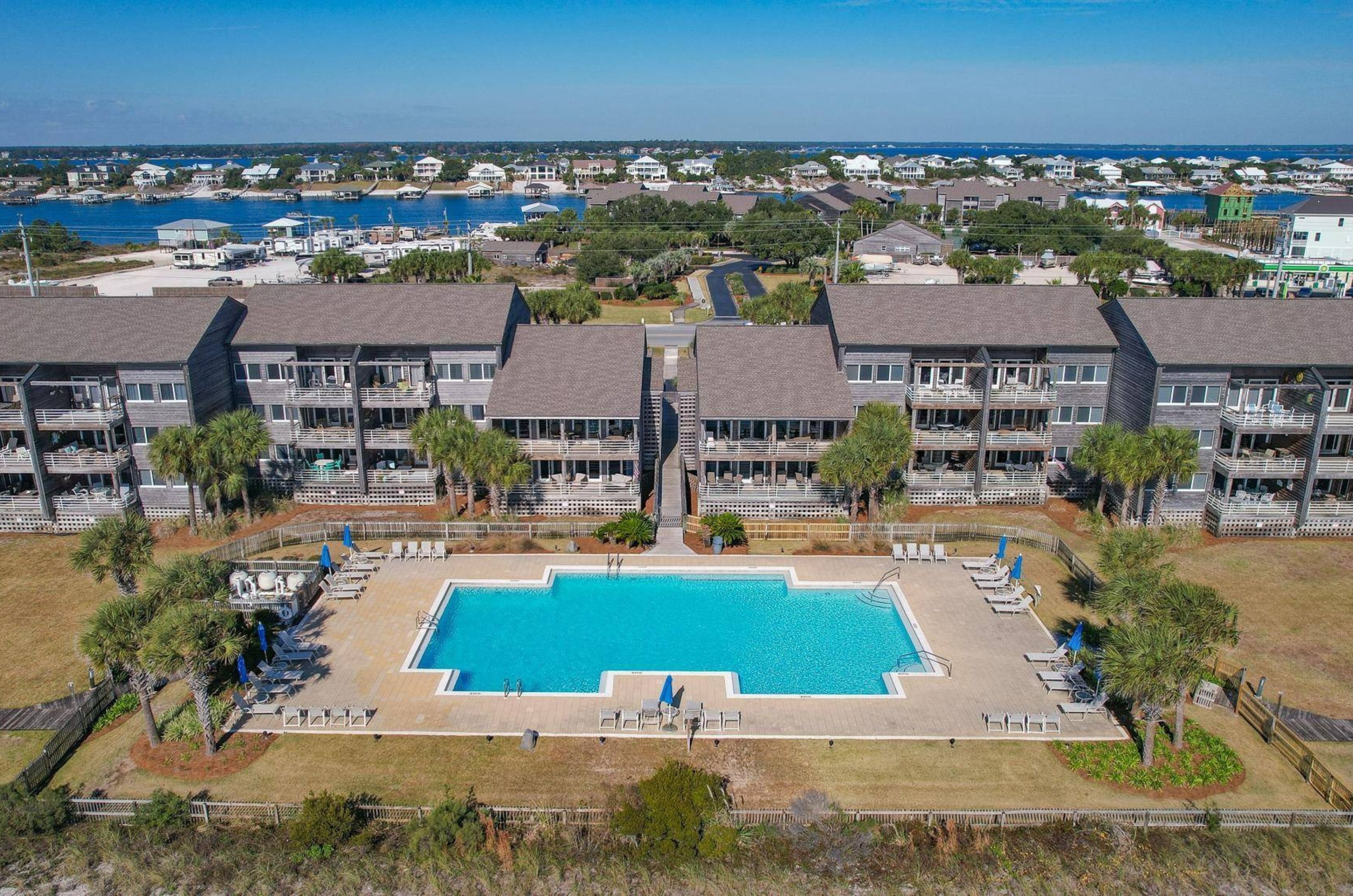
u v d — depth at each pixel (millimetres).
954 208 195125
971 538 50562
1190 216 196875
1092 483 56250
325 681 36750
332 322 55469
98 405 53219
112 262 149250
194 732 33562
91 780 31297
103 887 27078
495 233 173625
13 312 53469
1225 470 50656
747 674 38062
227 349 54906
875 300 56344
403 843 28438
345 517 53344
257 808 29109
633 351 55781
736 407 51469
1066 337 54062
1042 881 27156
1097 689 35438
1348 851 28062
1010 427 55906
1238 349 50438
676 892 27031
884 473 48531
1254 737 33719
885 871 27594
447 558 48031
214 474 49938
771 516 52750
